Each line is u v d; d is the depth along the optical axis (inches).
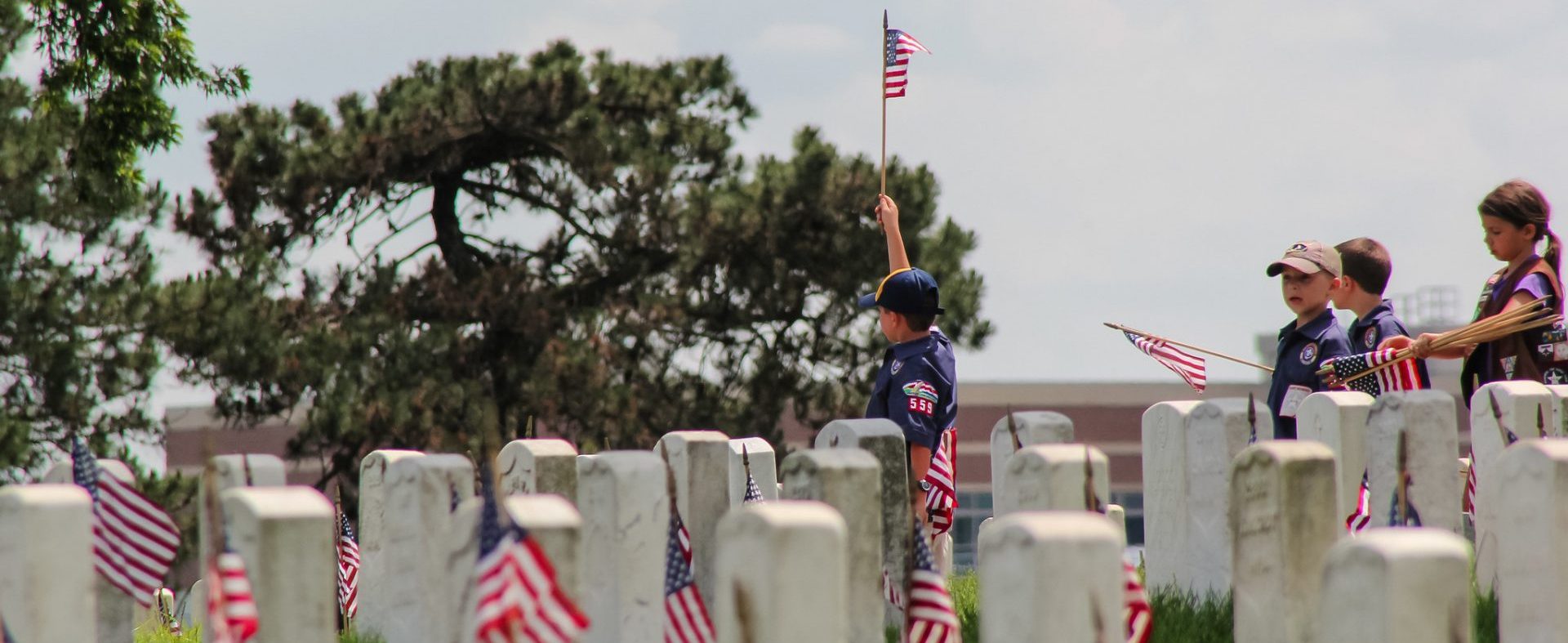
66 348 3063.5
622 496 651.5
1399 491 562.9
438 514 704.4
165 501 3230.8
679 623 591.5
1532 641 534.9
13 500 546.6
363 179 3659.0
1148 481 893.8
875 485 613.3
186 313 3218.5
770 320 3853.3
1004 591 454.0
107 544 663.1
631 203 3703.3
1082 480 645.3
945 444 892.6
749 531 454.6
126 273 3213.6
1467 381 1059.3
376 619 857.5
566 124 3695.9
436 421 3506.4
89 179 2687.0
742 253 3764.8
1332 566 439.5
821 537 450.3
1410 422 811.4
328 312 3619.6
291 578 530.3
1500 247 1021.8
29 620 539.8
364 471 868.0
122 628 703.1
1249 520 579.2
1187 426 859.4
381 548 858.8
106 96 2549.2
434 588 699.4
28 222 3090.6
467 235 3991.1
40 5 2519.7
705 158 4015.8
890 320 900.0
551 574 477.7
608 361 3693.4
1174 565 869.8
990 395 6747.1
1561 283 1007.6
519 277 3690.9
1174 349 1141.1
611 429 3622.0
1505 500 546.9
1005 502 673.6
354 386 3405.5
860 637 606.9
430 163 3735.2
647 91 3946.9
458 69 3794.3
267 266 3491.6
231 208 3639.3
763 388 3836.1
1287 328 1040.8
